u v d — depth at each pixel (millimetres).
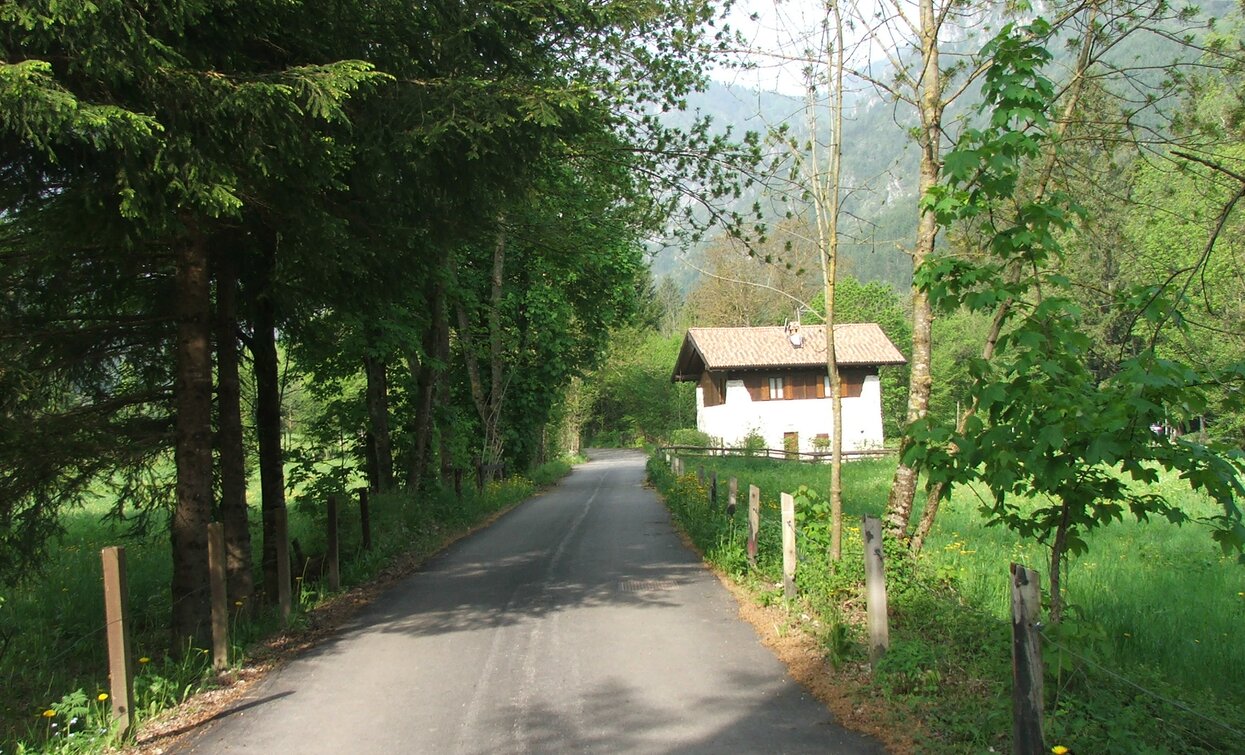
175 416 9523
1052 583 5590
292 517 19828
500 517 22359
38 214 7211
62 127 5941
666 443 63875
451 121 8195
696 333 54250
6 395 8195
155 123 6223
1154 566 11484
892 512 9859
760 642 7844
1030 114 5402
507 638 8398
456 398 32906
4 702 6691
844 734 5449
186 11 6480
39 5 5863
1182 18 8914
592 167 14125
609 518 20281
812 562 9234
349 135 8117
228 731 6008
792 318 54594
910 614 7684
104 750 5660
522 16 8922
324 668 7625
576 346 35094
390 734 5805
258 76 7090
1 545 8523
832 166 9219
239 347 11641
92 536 16297
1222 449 4699
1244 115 8695
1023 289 5371
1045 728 4781
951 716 5445
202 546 8484
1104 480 5285
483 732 5766
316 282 9570
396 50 8492
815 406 52906
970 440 5246
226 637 7535
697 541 14445
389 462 19422
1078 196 9547
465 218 9805
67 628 9516
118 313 9719
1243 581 10602
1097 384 5258
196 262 8727
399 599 10836
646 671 7055
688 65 12805
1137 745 4645
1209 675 6832
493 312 29688
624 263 27922
